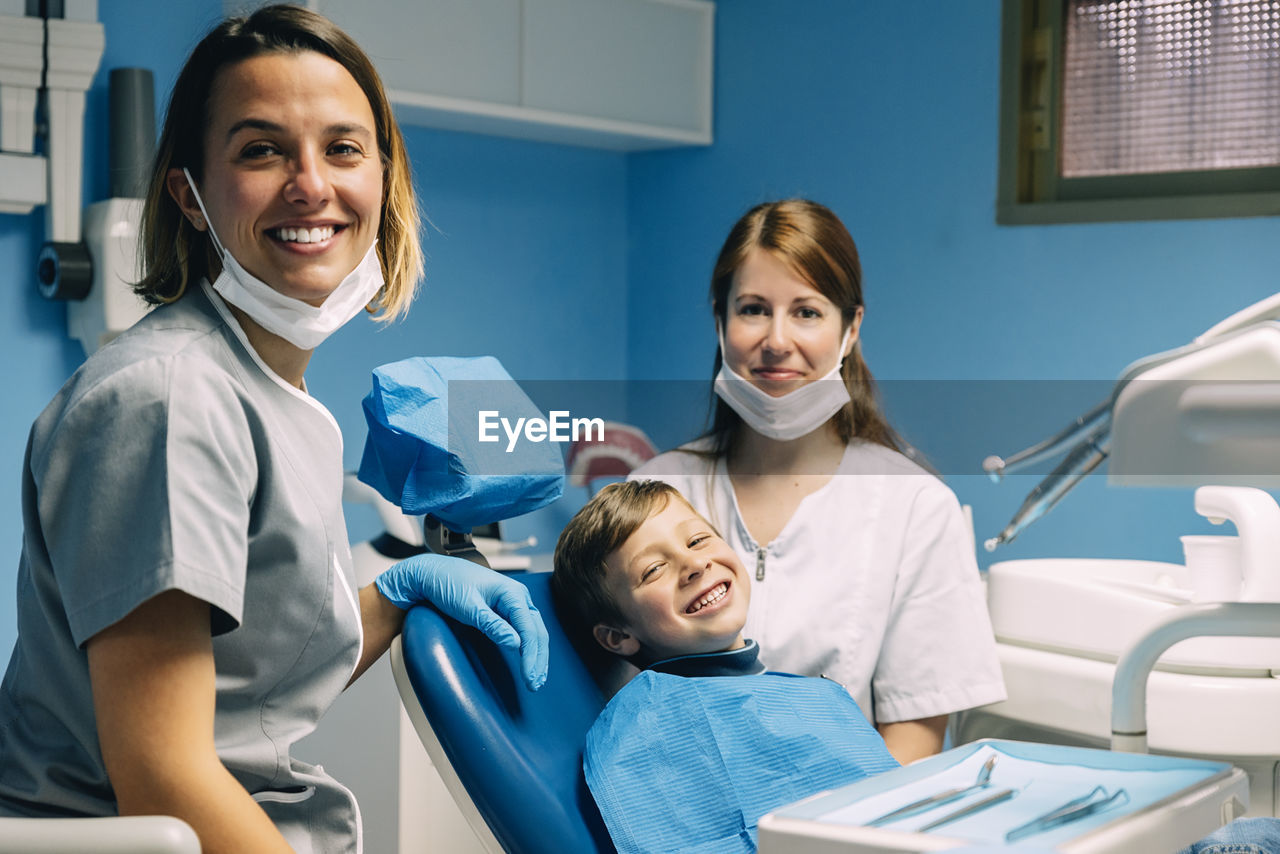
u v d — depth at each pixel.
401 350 2.43
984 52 2.27
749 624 1.32
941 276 2.35
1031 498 1.06
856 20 2.45
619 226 2.81
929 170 2.36
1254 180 2.05
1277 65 2.02
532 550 2.51
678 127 2.63
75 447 0.84
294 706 0.98
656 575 1.16
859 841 0.67
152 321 0.95
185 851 0.74
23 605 0.93
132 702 0.82
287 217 0.93
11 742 0.94
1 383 1.94
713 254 2.68
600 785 0.99
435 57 2.25
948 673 1.29
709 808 1.00
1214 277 2.03
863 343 2.47
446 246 2.49
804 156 2.54
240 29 0.96
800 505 1.35
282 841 0.84
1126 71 2.18
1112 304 2.14
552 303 2.68
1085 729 1.31
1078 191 2.25
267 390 0.97
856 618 1.30
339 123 0.94
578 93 2.46
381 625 1.10
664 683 1.07
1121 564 1.53
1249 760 1.25
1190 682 1.24
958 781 0.78
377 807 1.60
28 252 1.96
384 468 1.16
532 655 1.03
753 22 2.61
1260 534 1.25
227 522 0.85
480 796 0.96
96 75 1.99
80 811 0.92
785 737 1.05
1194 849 0.97
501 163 2.57
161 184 0.99
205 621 0.84
